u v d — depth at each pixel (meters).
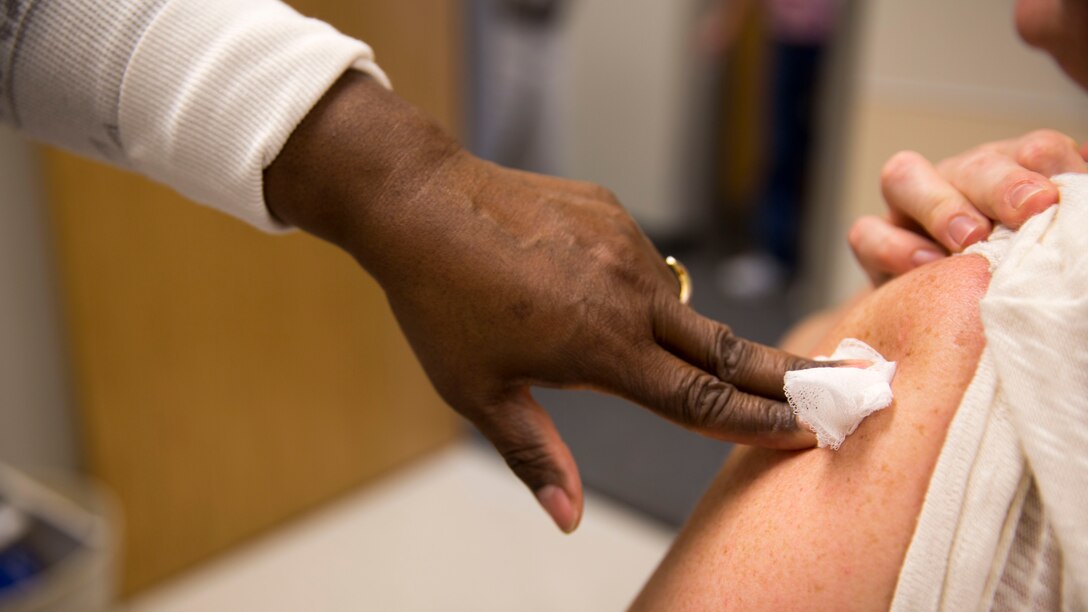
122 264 1.55
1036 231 0.43
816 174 2.95
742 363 0.45
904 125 2.03
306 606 1.69
